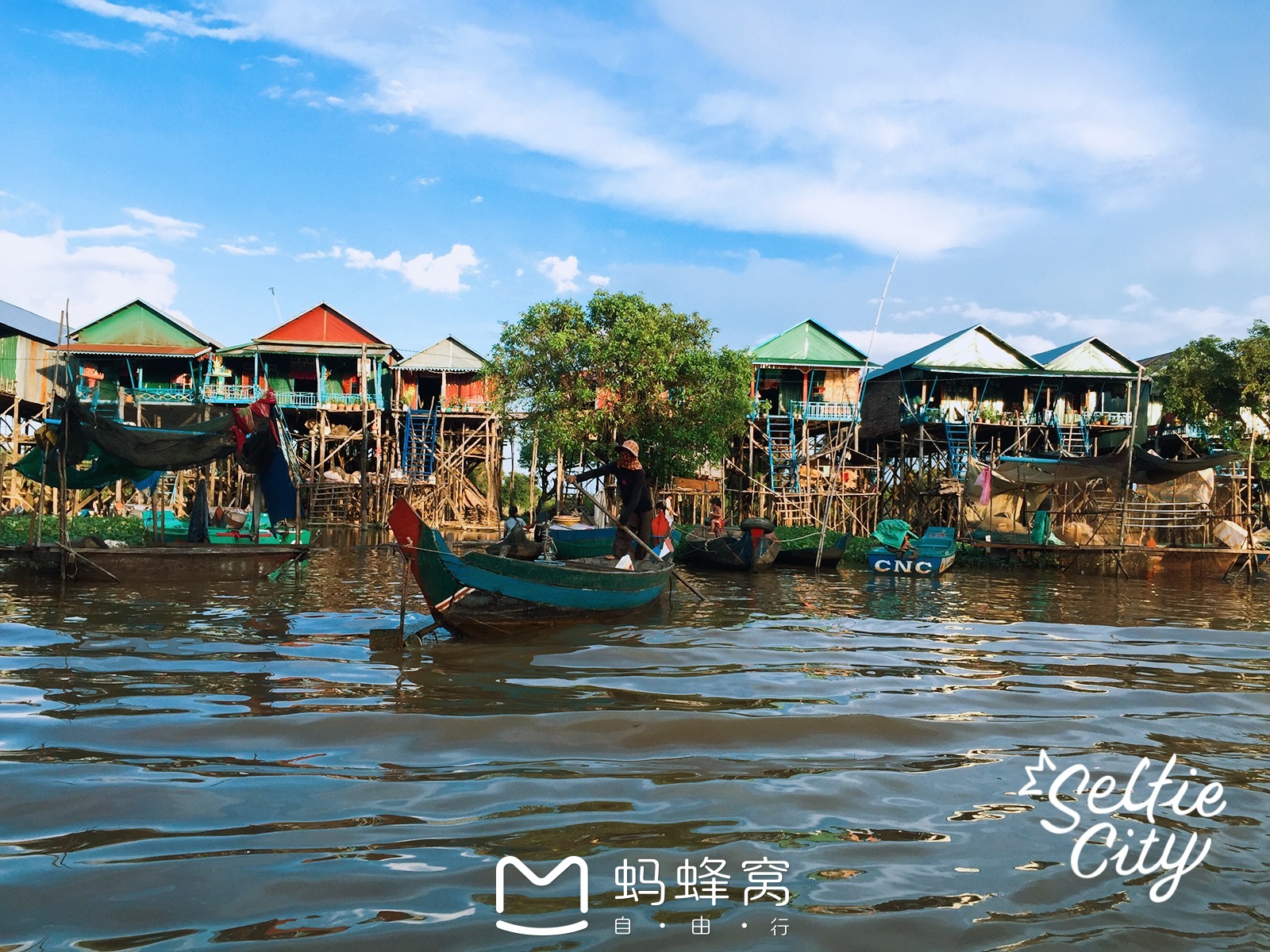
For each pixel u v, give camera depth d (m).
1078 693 6.16
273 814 3.53
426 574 7.43
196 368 33.56
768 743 4.69
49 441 14.20
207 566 14.44
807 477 33.00
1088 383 34.53
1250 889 3.03
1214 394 28.05
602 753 4.45
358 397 32.78
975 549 24.72
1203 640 9.31
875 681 6.52
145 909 2.72
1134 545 22.11
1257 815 3.74
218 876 2.95
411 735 4.68
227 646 7.60
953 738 4.89
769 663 7.18
